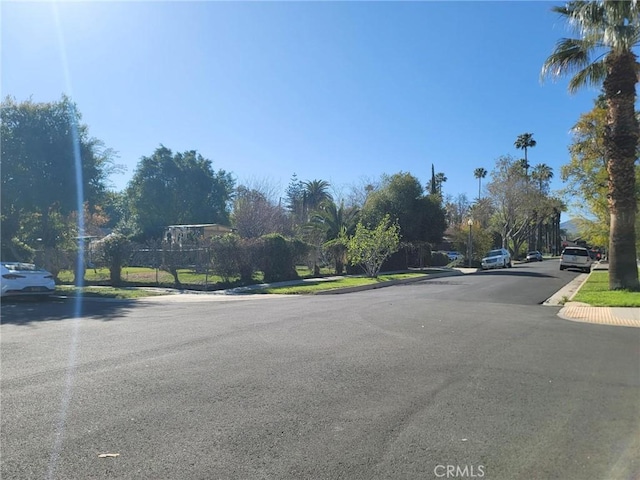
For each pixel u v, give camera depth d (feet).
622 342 30.68
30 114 74.18
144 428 15.87
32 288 57.82
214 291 69.82
